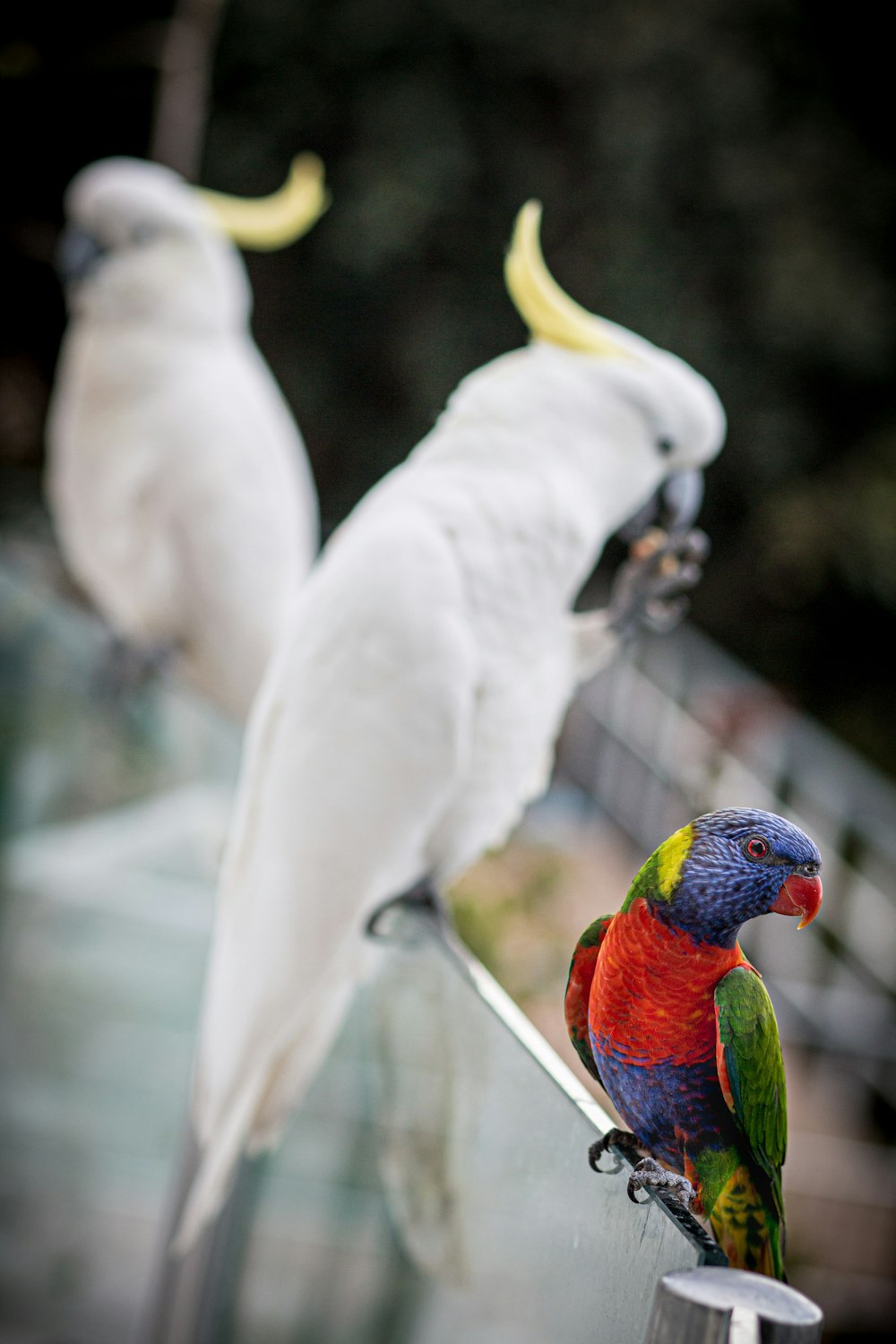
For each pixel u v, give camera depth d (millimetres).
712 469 12930
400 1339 2512
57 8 8641
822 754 9633
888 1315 7953
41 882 4766
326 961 2678
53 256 9500
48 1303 4410
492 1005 2205
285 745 2639
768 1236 1298
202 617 4652
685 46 12422
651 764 10086
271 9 12383
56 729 5004
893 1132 8539
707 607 13492
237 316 5078
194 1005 4293
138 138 9016
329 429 13172
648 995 1266
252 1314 3193
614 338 2838
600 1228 1582
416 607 2551
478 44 12383
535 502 2654
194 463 4559
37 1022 4590
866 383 12758
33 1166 4492
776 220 12469
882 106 12625
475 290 12562
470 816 2760
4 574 6082
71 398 4770
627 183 12359
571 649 2857
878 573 12820
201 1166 3150
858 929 9016
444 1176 2332
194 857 4355
